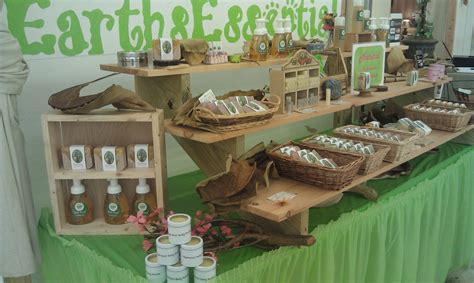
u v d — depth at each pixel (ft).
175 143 8.02
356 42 8.20
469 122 9.55
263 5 8.82
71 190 5.67
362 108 10.32
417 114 9.15
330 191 5.59
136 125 5.79
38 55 6.19
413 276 7.74
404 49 9.81
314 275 5.81
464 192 9.25
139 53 5.95
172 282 4.58
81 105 5.17
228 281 4.69
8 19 5.84
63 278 5.99
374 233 6.77
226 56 6.57
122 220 5.74
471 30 12.86
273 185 5.80
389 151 6.81
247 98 5.85
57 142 5.64
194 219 5.90
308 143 6.71
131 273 4.80
